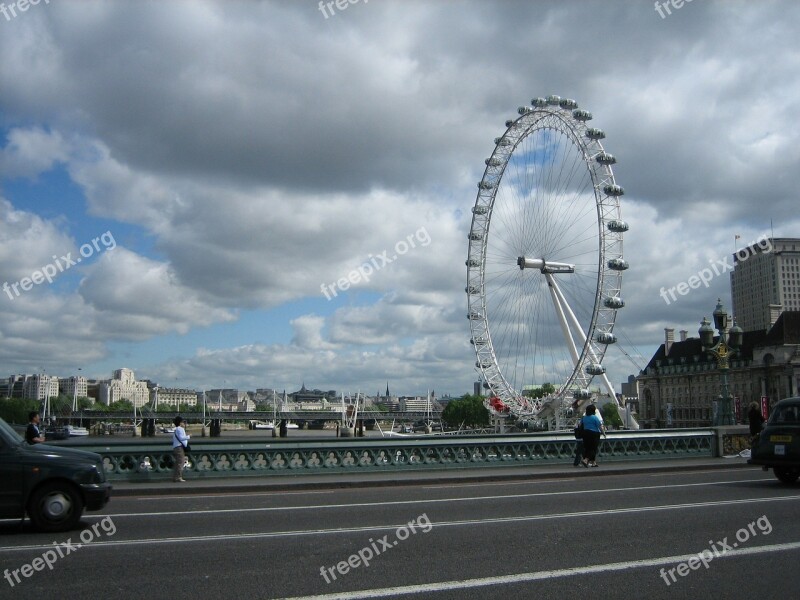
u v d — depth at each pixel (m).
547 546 14.84
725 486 25.64
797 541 15.24
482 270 80.38
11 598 11.26
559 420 71.00
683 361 189.12
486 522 17.70
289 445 29.89
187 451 27.73
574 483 27.80
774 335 166.12
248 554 14.21
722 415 40.50
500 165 79.56
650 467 32.81
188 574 12.69
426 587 11.78
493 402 80.88
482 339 79.94
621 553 14.17
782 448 25.50
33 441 26.45
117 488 25.23
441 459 32.28
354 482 27.39
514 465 33.66
